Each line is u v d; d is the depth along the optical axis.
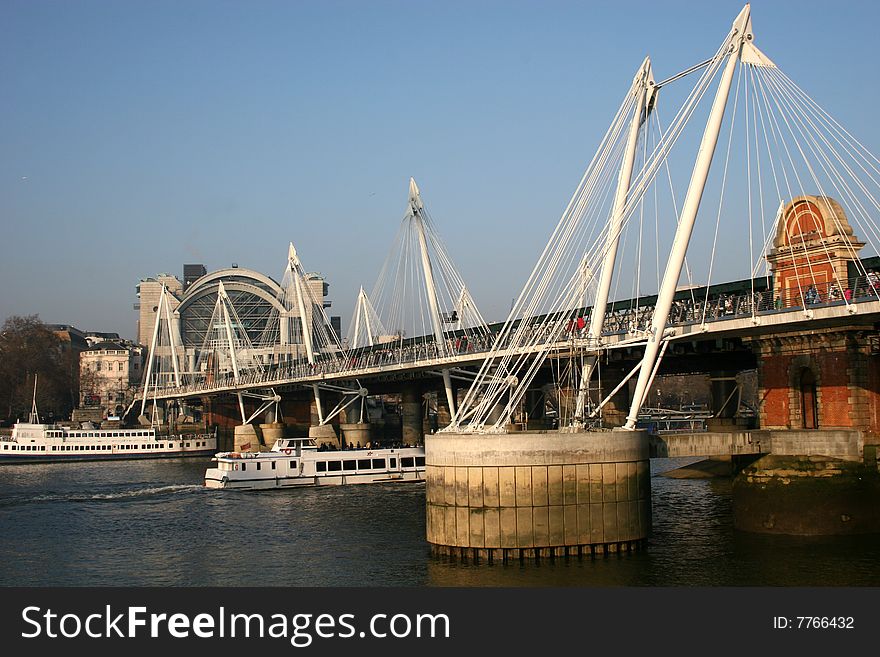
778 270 82.06
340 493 109.31
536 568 62.16
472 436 64.94
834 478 72.69
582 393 71.50
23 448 191.75
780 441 74.69
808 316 65.06
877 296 61.84
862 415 73.06
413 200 127.25
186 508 98.50
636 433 66.88
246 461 115.31
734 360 93.31
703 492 105.25
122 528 85.69
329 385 158.25
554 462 64.19
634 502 66.19
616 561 63.59
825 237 77.81
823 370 75.50
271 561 69.62
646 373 69.81
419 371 123.38
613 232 74.25
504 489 64.06
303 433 190.50
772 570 61.28
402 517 88.56
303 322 171.88
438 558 66.56
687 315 80.69
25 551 74.94
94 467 166.25
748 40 68.50
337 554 71.25
